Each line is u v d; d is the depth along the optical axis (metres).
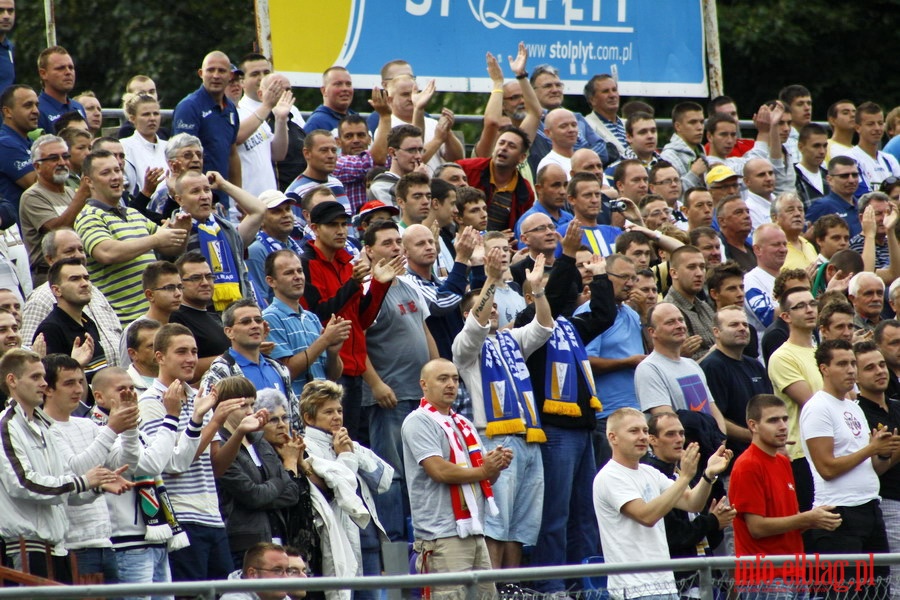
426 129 53.66
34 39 85.94
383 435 37.31
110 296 36.28
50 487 27.50
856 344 38.50
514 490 35.94
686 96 62.00
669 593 26.97
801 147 56.97
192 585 22.72
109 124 58.97
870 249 47.75
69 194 39.78
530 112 51.47
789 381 39.00
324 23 55.62
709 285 41.75
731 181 51.16
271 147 48.47
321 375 36.50
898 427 38.53
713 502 35.16
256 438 31.97
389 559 27.19
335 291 38.31
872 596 28.83
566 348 37.72
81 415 31.70
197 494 30.50
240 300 34.31
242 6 87.94
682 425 35.72
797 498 38.66
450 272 38.88
